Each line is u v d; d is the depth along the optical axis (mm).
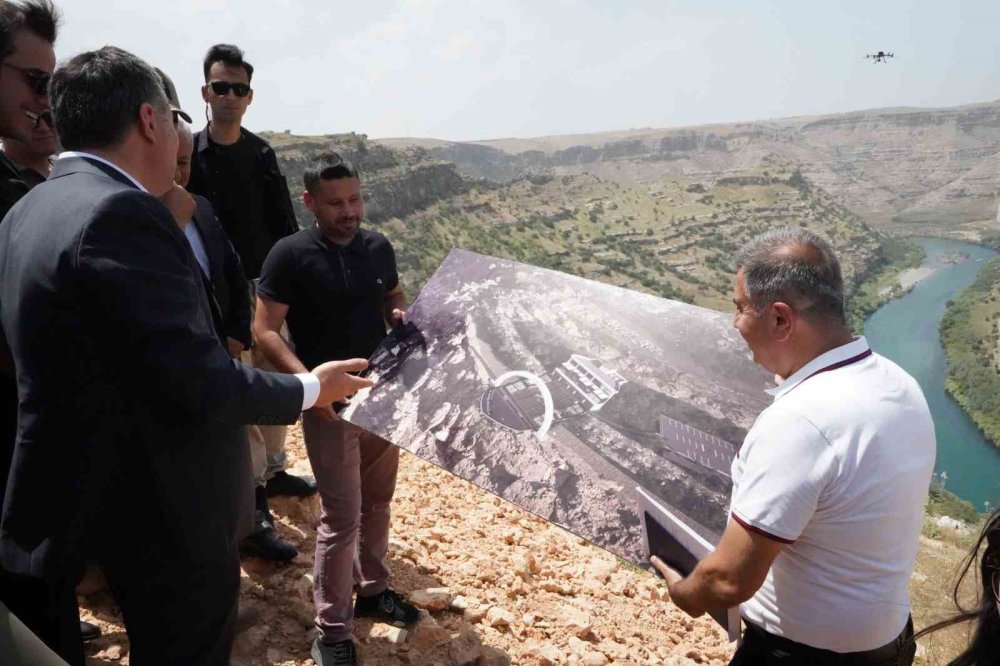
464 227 154875
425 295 3070
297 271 3033
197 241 2992
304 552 3910
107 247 1772
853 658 1953
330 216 3021
